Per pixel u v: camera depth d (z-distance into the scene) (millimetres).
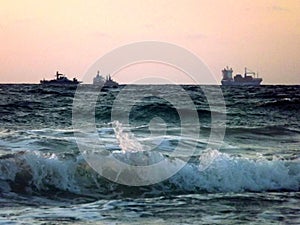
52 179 40344
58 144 52688
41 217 32031
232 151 58469
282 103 108062
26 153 41531
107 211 33969
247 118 93625
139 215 32938
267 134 74500
